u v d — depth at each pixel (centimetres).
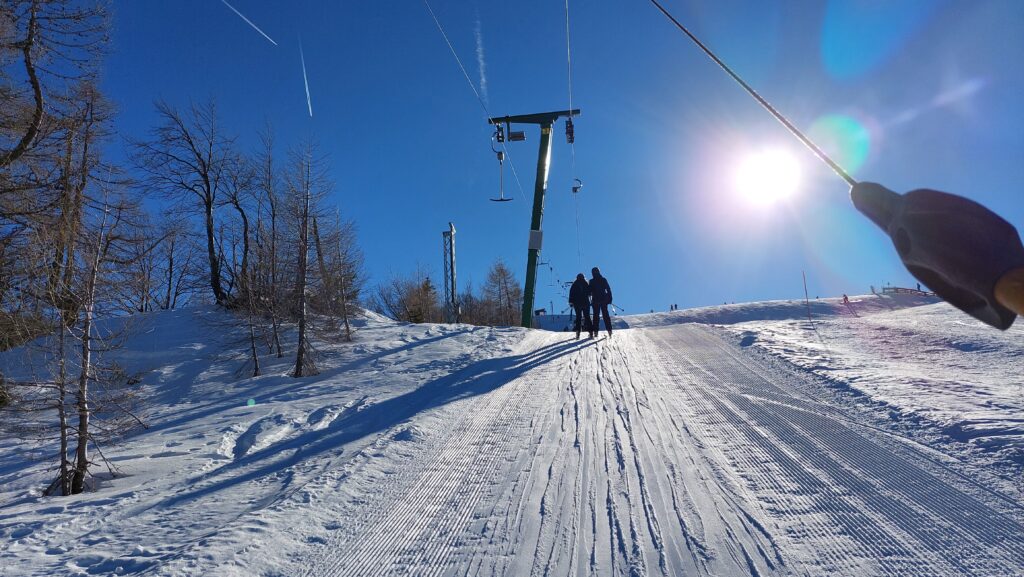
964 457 614
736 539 484
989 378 998
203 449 996
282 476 752
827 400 891
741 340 1534
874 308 4681
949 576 411
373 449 806
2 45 1461
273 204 1972
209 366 1908
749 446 706
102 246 883
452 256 4003
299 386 1537
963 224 69
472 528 543
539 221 2644
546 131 2658
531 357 1538
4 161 1414
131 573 506
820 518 509
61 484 818
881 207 82
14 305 924
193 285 2903
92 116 1557
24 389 893
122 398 916
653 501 568
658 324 4569
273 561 502
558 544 499
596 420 867
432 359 1667
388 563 489
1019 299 64
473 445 795
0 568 535
